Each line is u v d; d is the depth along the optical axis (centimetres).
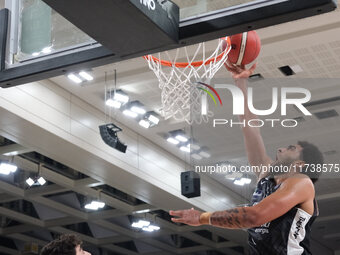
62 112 916
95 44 304
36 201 1190
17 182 1123
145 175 1077
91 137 963
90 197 1236
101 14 246
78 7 241
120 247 1593
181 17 279
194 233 1525
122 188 1122
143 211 1270
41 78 327
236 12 270
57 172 1095
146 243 1536
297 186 219
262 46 802
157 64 606
